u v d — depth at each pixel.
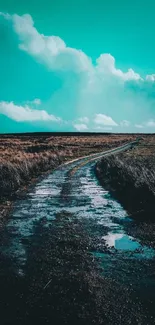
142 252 8.19
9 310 5.37
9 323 5.00
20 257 7.79
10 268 7.11
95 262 7.48
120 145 70.56
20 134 139.75
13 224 10.80
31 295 5.85
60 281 6.37
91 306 5.46
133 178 17.20
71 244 8.74
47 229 10.19
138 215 11.73
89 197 15.53
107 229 10.19
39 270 6.98
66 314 5.21
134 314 5.28
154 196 12.77
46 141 79.62
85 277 6.54
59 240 9.05
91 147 65.12
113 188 18.03
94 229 10.20
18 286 6.22
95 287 6.13
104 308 5.42
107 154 47.84
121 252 8.17
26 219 11.47
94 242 8.91
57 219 11.43
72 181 20.97
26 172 23.05
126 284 6.35
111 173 22.86
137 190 14.74
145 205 12.66
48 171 26.53
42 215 12.04
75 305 5.48
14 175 19.86
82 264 7.33
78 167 30.16
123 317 5.18
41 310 5.34
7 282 6.40
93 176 23.52
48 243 8.81
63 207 13.41
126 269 7.09
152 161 31.33
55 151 49.91
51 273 6.79
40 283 6.32
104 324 4.98
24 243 8.84
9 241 9.02
